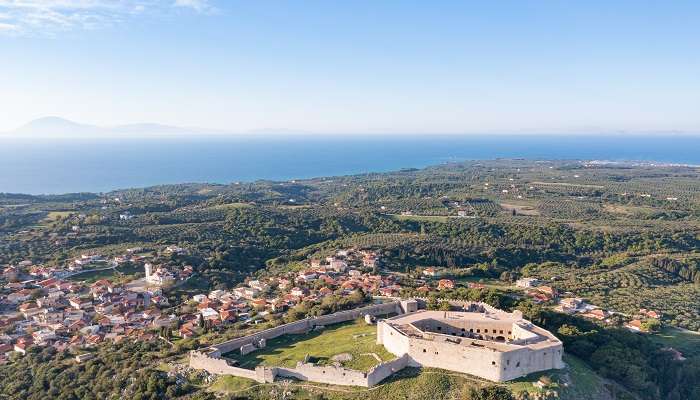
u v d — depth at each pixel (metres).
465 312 122.19
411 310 140.38
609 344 117.25
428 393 93.19
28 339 146.38
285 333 127.81
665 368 125.31
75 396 110.31
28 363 129.62
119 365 118.31
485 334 112.56
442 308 131.75
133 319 163.25
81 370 119.94
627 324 159.50
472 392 91.25
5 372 125.69
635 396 104.88
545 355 98.94
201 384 105.38
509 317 116.38
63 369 122.38
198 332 142.12
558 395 92.56
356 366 102.56
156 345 131.62
